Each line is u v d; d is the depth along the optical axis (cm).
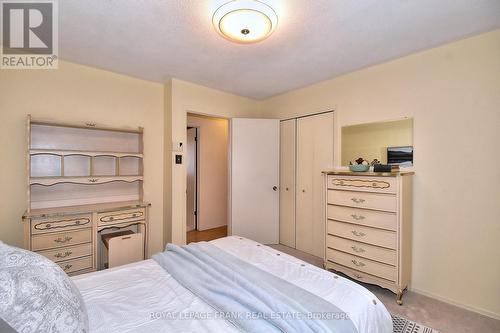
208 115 346
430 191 228
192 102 323
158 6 166
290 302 113
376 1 160
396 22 184
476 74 204
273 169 373
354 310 114
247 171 366
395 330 180
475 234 206
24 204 236
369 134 270
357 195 237
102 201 283
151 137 316
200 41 214
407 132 242
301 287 132
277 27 190
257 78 304
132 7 167
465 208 210
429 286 229
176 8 168
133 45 222
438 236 224
